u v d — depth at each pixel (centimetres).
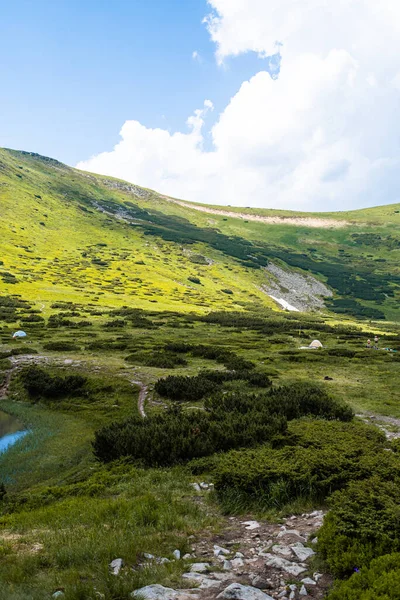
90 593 575
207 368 3928
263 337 6756
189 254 19650
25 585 619
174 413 2102
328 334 7681
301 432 1488
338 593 536
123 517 933
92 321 7669
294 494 1035
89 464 1861
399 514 714
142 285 13588
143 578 624
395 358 4584
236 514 984
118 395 3081
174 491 1182
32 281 11544
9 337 5728
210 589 603
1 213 18475
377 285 18538
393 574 529
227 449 1557
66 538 812
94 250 17838
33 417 2900
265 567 677
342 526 708
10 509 1305
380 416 2289
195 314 9788
